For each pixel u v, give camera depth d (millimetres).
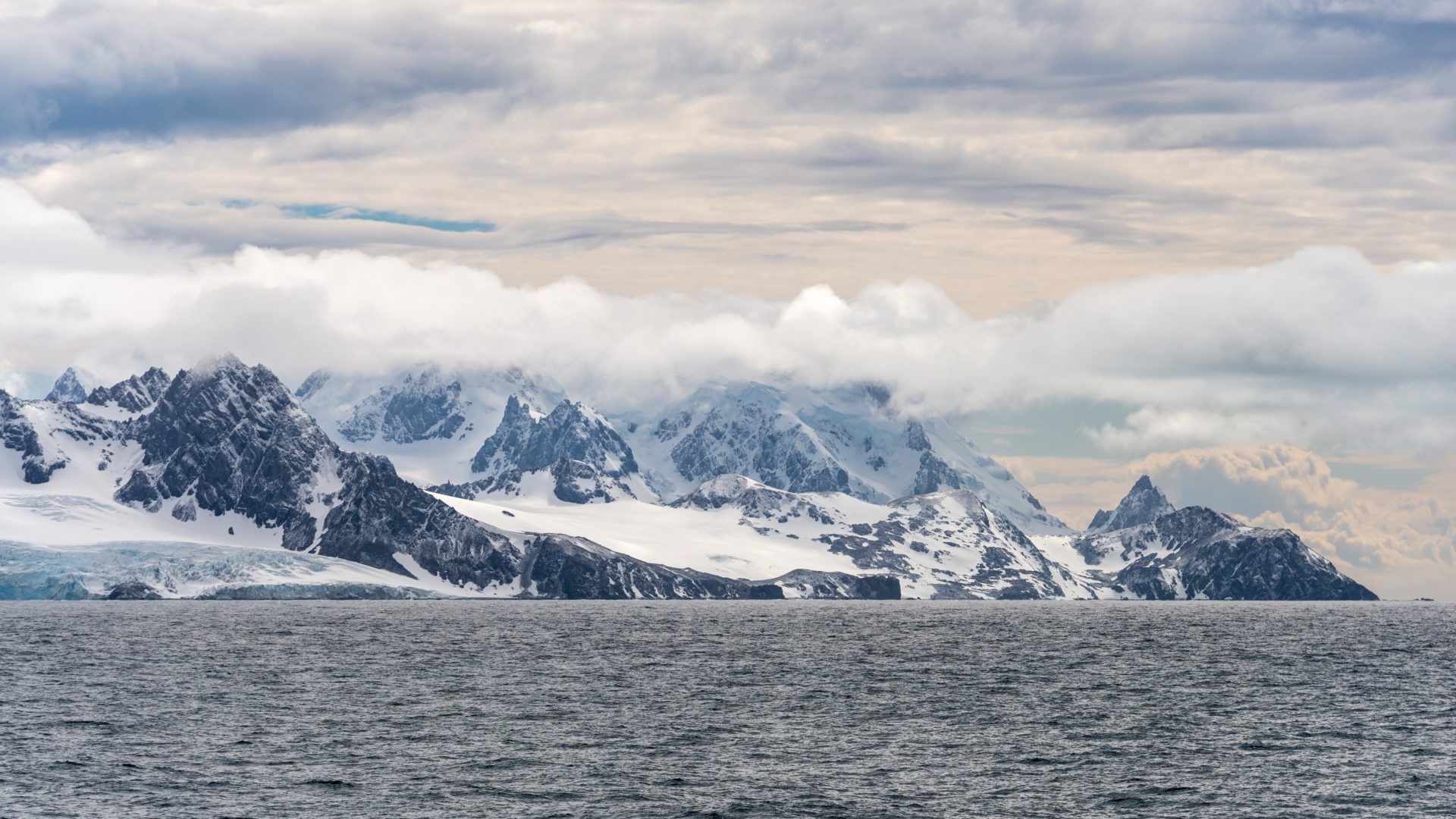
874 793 159375
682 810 151250
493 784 162500
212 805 151000
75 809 148375
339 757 177750
